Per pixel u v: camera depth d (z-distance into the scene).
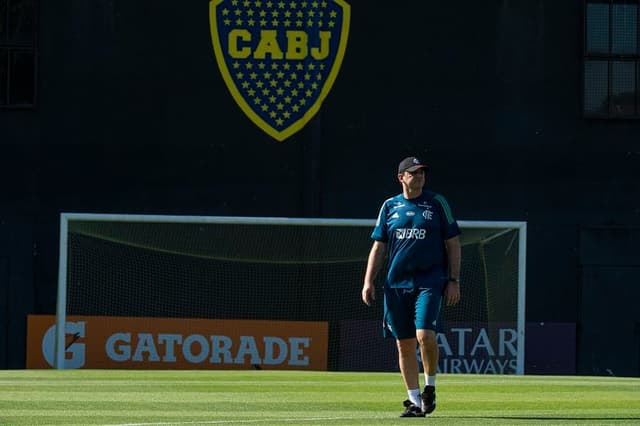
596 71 59.91
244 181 58.78
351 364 58.38
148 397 29.72
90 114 58.47
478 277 57.56
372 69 59.22
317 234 58.62
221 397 30.06
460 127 59.38
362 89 59.16
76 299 57.59
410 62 59.38
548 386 35.78
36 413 25.17
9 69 58.25
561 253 59.56
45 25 58.41
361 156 59.03
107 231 57.88
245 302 58.44
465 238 57.91
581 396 31.61
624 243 59.72
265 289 58.50
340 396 30.94
